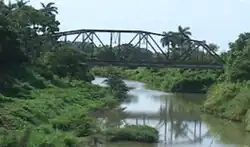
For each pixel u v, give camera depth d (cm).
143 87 11819
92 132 4172
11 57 6850
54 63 8450
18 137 3006
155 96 9275
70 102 6147
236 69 8475
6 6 8588
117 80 8906
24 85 6050
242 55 8888
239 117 5744
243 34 10919
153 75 13612
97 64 10119
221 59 10725
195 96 9650
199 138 4597
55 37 10019
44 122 4331
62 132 3875
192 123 5600
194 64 10375
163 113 6500
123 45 11000
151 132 4334
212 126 5384
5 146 2850
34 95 5734
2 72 6234
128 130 4256
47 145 3119
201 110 6844
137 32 10731
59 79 7919
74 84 8056
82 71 9006
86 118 4631
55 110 5122
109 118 5697
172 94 10019
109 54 10800
